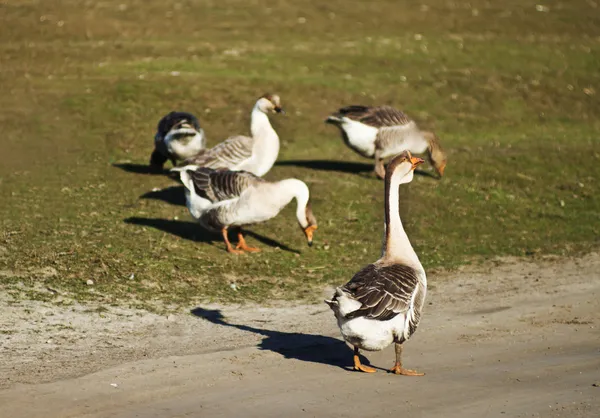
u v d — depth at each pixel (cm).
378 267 983
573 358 1075
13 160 2048
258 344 1117
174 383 948
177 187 1927
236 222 1504
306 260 1539
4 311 1184
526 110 2744
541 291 1412
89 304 1248
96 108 2441
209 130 2369
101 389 920
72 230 1570
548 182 2097
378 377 991
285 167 2133
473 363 1055
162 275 1399
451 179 2084
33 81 2630
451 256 1612
